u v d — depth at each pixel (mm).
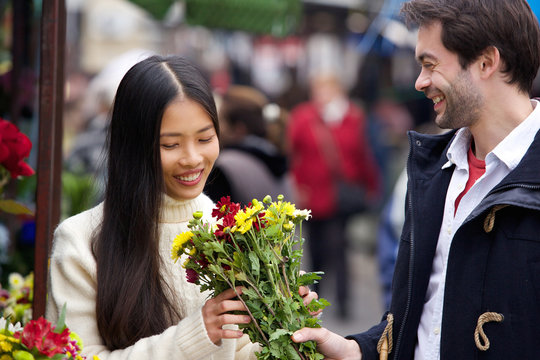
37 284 3211
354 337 3121
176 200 3082
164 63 2967
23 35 5219
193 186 3008
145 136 2914
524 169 2742
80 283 2961
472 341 2805
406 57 10586
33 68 5508
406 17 2990
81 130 10398
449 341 2854
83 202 6180
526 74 2857
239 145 5824
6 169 3635
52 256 3039
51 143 3240
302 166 9359
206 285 2855
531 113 2877
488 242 2807
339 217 9281
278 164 5891
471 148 3057
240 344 3201
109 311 2922
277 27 7262
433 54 2896
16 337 2633
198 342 2777
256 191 5629
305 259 10000
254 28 7156
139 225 2963
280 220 2814
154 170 2945
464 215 2949
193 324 2797
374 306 9961
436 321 2975
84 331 2953
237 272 2781
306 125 9367
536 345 2686
